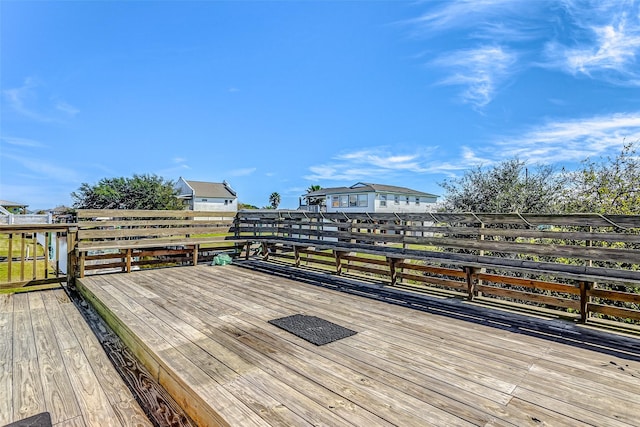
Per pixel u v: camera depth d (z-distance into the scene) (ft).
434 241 13.67
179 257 20.74
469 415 5.18
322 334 8.74
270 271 18.34
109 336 9.98
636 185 15.46
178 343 8.05
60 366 7.93
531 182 19.43
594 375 6.64
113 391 6.84
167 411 6.17
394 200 78.28
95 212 17.24
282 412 5.18
